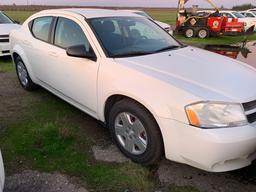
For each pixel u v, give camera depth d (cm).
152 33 458
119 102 348
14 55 605
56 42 461
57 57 443
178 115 290
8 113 482
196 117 283
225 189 305
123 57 375
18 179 315
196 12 2022
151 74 325
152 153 321
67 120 455
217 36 2031
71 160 349
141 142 332
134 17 477
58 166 337
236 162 299
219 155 278
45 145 379
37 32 520
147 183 311
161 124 301
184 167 339
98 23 417
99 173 324
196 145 283
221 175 327
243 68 379
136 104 328
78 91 413
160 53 399
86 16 429
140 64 352
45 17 505
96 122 448
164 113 298
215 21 1906
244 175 328
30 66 540
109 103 371
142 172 326
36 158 352
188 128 285
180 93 295
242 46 1438
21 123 444
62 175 322
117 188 302
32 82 568
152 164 337
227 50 1262
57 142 385
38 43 500
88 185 306
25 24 568
